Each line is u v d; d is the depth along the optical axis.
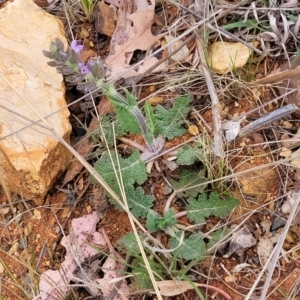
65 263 0.27
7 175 0.28
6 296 0.27
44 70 0.29
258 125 0.27
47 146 0.27
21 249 0.28
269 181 0.27
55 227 0.28
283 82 0.29
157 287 0.23
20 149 0.27
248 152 0.28
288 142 0.28
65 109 0.28
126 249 0.27
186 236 0.27
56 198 0.29
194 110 0.29
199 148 0.28
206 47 0.29
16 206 0.29
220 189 0.27
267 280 0.23
